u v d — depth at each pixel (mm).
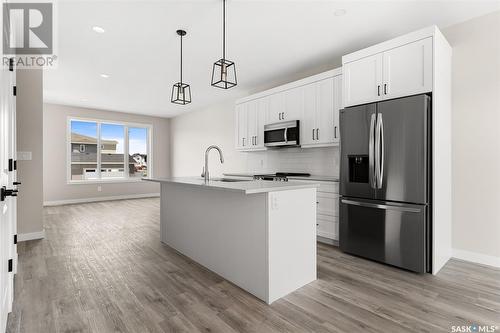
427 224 2512
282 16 2746
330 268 2654
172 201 3275
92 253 3066
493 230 2670
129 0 2449
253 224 2111
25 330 1648
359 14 2721
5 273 1639
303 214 2279
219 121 6547
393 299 2033
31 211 3598
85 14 2664
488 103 2688
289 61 3965
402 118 2596
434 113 2477
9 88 2043
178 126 8148
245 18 2779
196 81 4852
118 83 4938
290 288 2148
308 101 3936
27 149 3557
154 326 1696
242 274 2221
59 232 3990
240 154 5914
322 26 2953
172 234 3279
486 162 2699
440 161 2617
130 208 6066
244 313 1850
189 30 3018
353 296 2086
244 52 3635
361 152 2916
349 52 3645
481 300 2012
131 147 7832
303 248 2273
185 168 7828
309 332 1639
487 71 2695
